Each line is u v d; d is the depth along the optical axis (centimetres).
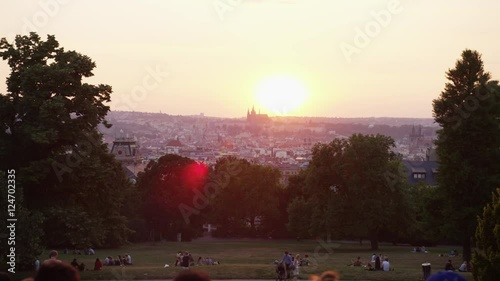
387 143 10981
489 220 4203
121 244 11125
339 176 11106
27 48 6197
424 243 12256
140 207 13888
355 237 12800
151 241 14100
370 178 10581
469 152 7612
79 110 6112
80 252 9338
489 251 4106
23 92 5984
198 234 15150
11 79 6050
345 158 10762
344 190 11075
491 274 3975
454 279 1025
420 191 11394
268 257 9600
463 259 7519
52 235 5947
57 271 938
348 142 11150
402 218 10838
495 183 7381
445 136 7662
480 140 7562
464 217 7381
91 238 6066
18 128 6047
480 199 7444
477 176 7394
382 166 10681
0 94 6053
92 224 6222
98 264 5984
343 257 8544
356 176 10619
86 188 6256
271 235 16150
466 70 7588
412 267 6894
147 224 13875
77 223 5925
